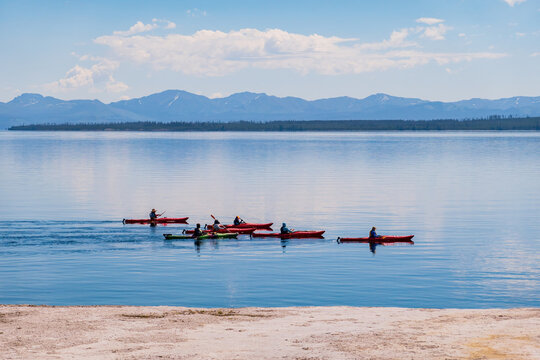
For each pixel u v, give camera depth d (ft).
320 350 47.93
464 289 110.01
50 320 59.88
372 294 106.42
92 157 551.59
